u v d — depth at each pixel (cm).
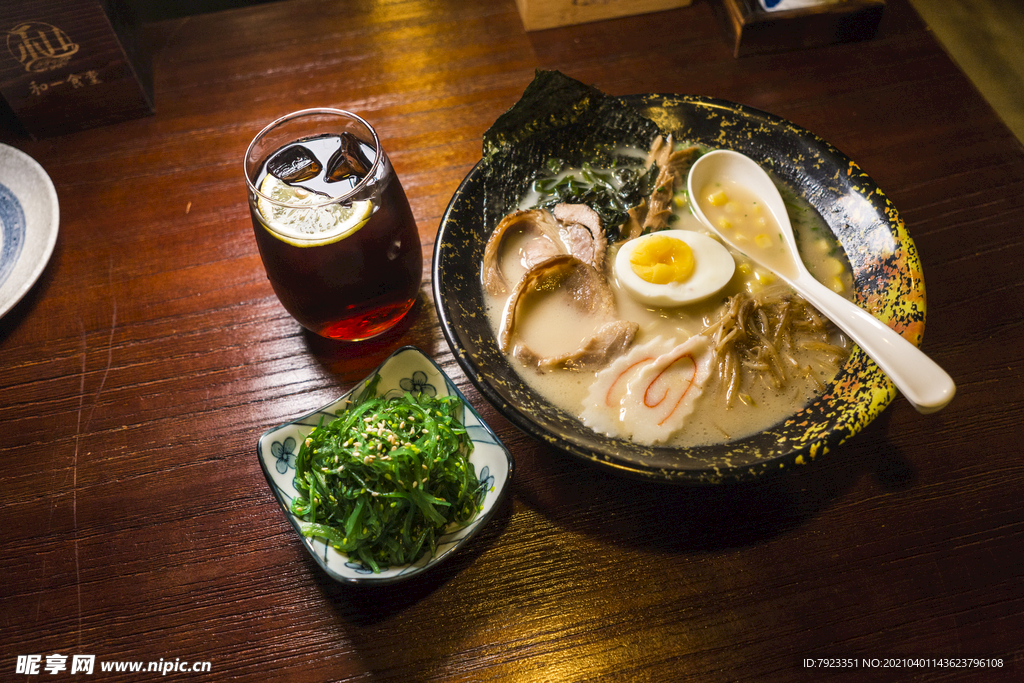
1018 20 65
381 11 57
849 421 30
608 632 31
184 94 53
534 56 53
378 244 33
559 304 39
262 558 34
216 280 43
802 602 31
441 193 46
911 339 32
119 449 38
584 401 35
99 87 49
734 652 30
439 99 51
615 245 41
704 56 52
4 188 45
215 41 56
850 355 34
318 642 31
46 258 42
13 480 37
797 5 50
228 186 48
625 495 34
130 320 42
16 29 45
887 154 46
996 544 32
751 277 39
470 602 32
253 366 40
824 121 48
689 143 43
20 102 48
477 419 34
